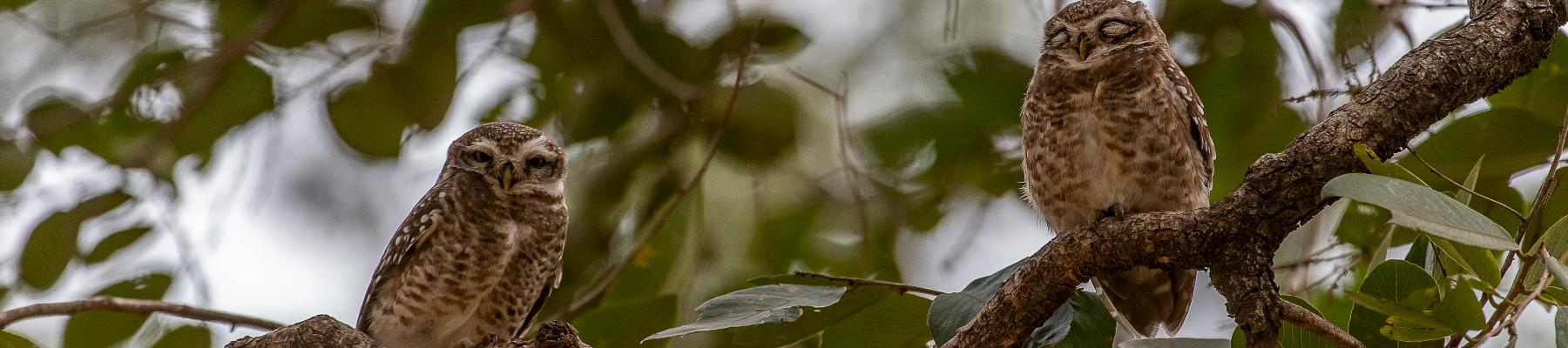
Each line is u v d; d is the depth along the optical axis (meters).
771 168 10.24
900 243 10.83
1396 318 4.70
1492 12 5.24
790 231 10.38
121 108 9.62
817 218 10.48
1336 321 7.91
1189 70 10.30
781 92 9.82
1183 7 10.14
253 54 9.79
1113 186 7.16
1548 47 5.22
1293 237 7.57
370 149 9.71
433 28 9.20
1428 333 4.68
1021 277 5.49
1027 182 7.67
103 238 9.04
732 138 9.82
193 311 7.25
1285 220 5.03
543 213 8.05
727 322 5.57
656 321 8.15
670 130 10.02
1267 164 5.04
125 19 10.36
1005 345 5.57
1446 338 5.05
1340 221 7.44
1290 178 4.96
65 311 6.87
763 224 9.98
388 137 9.66
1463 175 7.06
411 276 7.68
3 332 6.76
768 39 9.84
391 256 7.70
